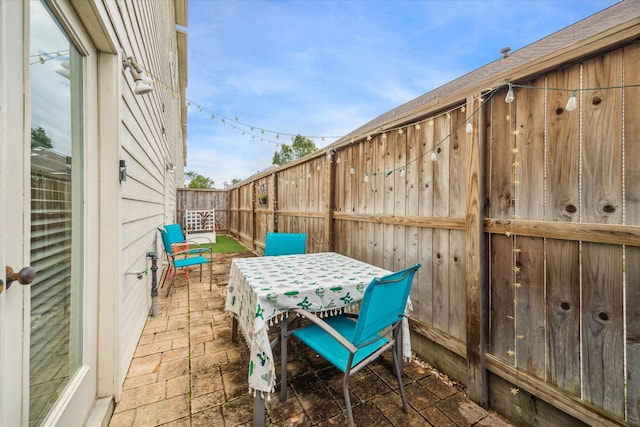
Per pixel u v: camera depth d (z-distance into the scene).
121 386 1.61
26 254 0.92
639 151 1.05
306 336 1.59
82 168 1.34
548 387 1.30
